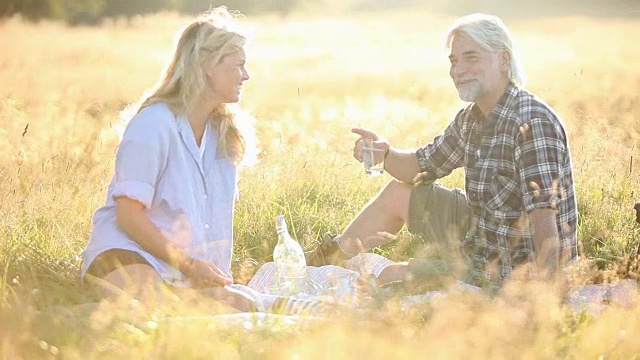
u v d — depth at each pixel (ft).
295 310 19.48
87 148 36.04
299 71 108.47
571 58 120.37
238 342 15.33
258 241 26.63
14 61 104.58
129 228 20.33
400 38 178.40
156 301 17.63
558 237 21.21
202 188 21.22
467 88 21.79
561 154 21.48
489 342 14.67
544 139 21.25
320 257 24.18
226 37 21.02
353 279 21.18
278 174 31.86
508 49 21.77
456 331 15.01
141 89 81.71
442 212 23.45
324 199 30.27
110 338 14.89
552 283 18.81
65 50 125.18
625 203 29.30
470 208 23.13
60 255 23.90
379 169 24.21
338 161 34.76
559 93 73.87
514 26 215.31
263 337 15.56
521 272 18.63
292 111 66.13
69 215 27.04
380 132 47.11
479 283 21.30
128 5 229.25
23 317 15.05
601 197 30.07
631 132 49.06
